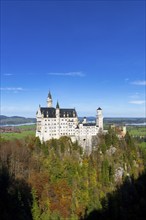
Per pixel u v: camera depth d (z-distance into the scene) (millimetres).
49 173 198375
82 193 189625
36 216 156375
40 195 179375
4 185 167750
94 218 171875
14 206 153375
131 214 176625
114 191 194500
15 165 197625
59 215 170000
